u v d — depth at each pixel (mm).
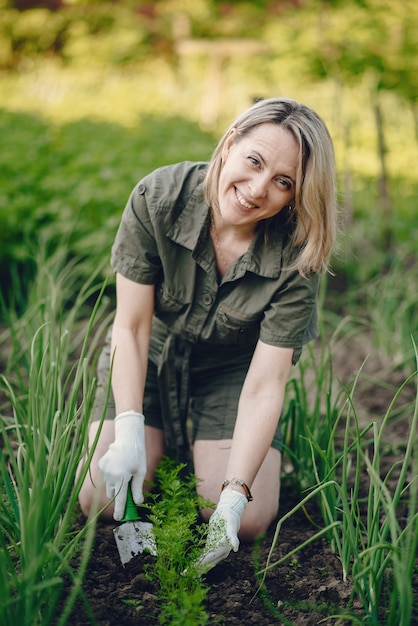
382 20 5250
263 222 2260
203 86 10414
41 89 11008
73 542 1854
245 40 9219
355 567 1980
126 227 2330
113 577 2064
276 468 2402
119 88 10242
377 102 5633
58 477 1925
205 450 2482
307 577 2123
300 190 2105
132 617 1887
